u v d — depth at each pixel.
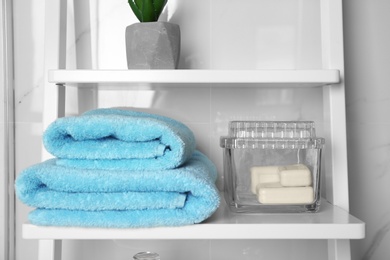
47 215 0.61
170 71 0.69
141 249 0.87
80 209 0.62
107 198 0.61
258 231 0.63
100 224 0.61
